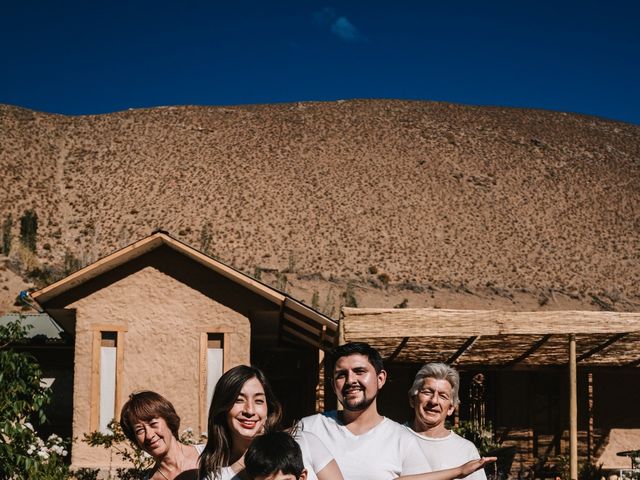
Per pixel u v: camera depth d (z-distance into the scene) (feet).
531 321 34.22
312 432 16.74
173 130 330.95
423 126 349.00
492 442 44.60
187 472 15.98
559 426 53.57
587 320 34.32
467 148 332.39
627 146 361.51
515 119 373.81
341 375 16.65
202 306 49.60
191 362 49.16
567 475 48.03
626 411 53.72
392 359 45.80
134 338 49.32
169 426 16.03
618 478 43.75
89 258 228.63
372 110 363.35
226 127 335.26
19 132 313.12
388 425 16.84
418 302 224.53
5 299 175.22
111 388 48.78
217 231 257.14
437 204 286.46
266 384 15.25
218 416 14.96
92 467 47.14
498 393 54.03
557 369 49.03
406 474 16.35
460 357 44.83
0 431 26.58
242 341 49.24
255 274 211.61
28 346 58.70
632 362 46.21
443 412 18.49
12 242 226.58
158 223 260.83
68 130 329.11
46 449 29.04
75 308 49.39
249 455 13.14
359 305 215.72
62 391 60.23
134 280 49.80
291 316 50.06
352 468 16.21
